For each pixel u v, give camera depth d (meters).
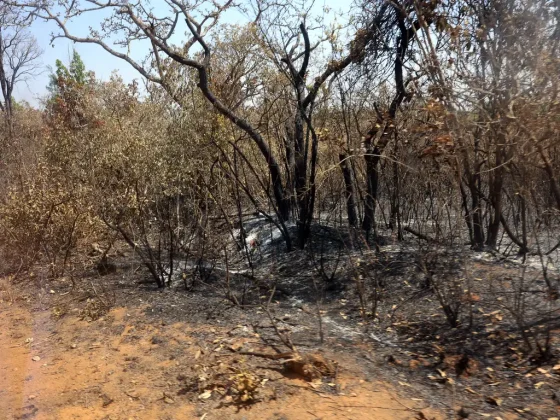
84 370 4.20
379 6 6.64
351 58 6.83
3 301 5.95
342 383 3.74
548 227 5.86
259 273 6.53
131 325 5.02
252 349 4.32
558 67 4.21
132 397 3.74
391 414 3.37
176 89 8.68
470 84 4.65
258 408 3.49
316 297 5.43
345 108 7.02
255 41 7.71
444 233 5.85
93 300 5.64
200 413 3.49
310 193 6.95
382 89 6.84
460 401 3.49
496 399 3.46
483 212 6.91
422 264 4.82
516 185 5.32
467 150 5.14
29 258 6.88
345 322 4.90
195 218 6.95
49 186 7.16
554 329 4.23
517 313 4.12
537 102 4.20
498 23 4.88
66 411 3.62
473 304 4.84
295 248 7.11
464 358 3.98
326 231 7.53
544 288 5.09
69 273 6.62
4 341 4.89
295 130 7.57
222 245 6.80
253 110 8.39
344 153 6.50
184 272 6.32
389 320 4.83
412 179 6.36
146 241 6.22
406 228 6.85
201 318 5.10
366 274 5.89
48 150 8.09
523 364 3.84
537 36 4.52
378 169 7.30
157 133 7.98
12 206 6.93
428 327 4.58
